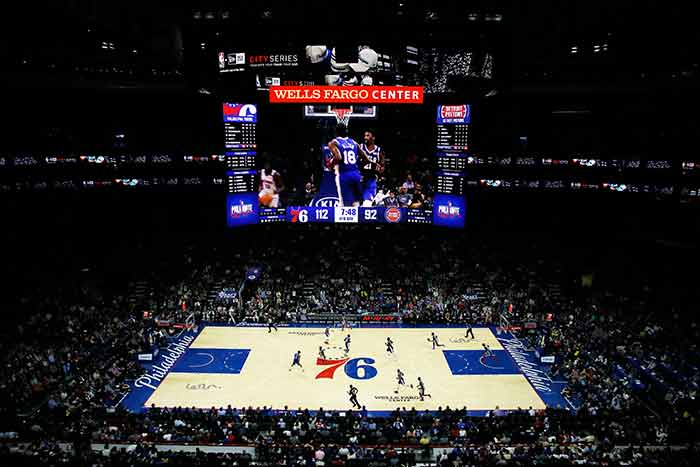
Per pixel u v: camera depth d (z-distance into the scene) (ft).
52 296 146.10
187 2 139.54
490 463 74.02
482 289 161.27
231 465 72.54
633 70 155.63
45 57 144.77
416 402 107.45
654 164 161.17
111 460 73.67
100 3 148.66
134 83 152.56
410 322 151.74
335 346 135.33
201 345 135.44
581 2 147.74
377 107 154.61
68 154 161.58
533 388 113.70
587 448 80.43
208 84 145.38
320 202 157.69
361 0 139.13
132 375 117.08
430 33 141.79
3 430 88.33
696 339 124.98
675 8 143.23
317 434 88.43
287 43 142.41
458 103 149.69
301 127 154.92
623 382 110.52
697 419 93.25
